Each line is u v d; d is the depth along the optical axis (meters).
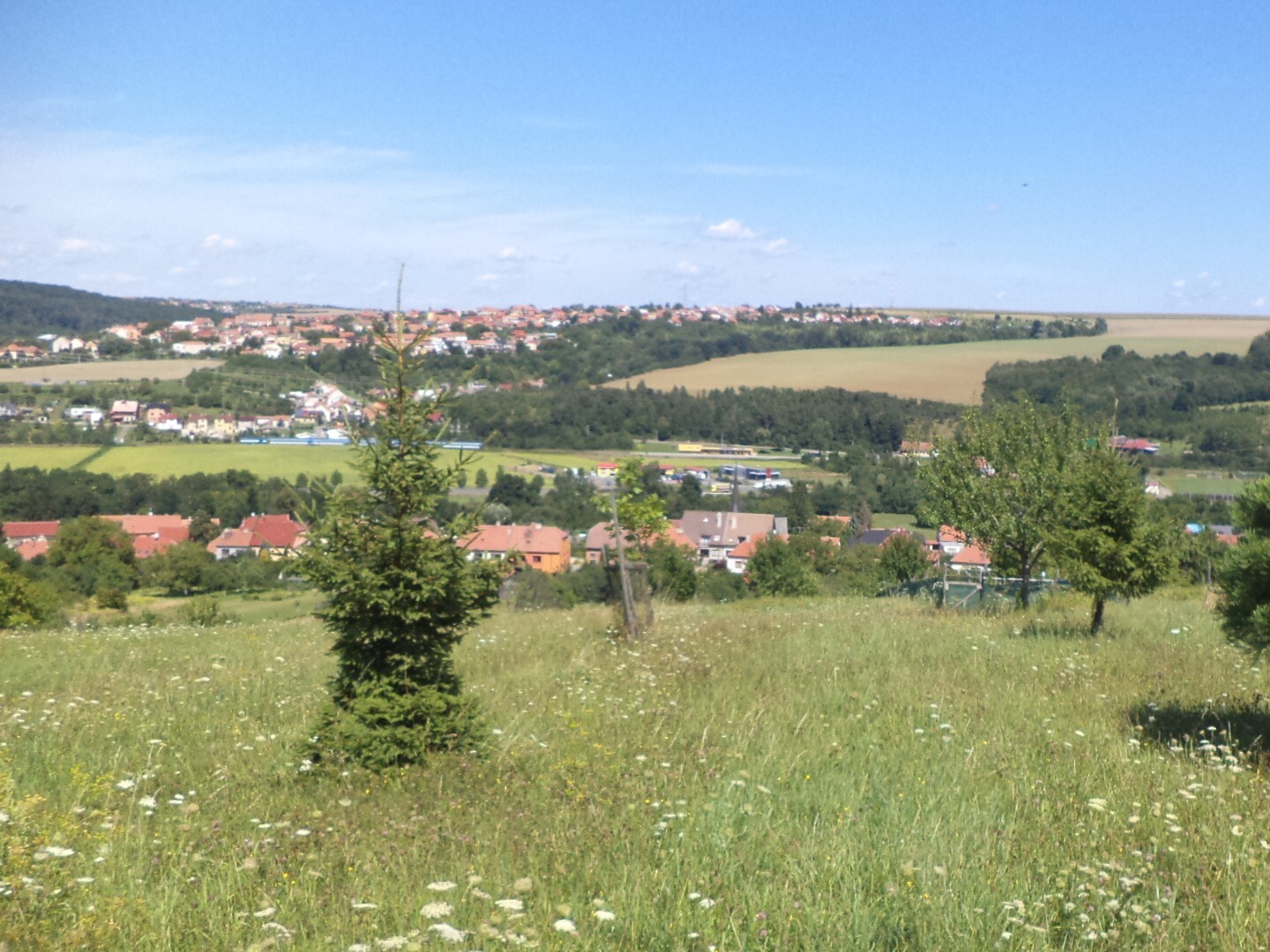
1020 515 21.59
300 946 4.54
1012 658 13.41
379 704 8.06
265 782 7.58
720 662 13.30
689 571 45.56
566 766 7.88
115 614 49.38
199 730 9.59
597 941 4.60
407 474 8.26
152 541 69.06
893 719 9.73
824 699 10.80
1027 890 5.39
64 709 10.12
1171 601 22.78
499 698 10.91
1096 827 6.38
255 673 13.09
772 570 49.94
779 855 5.86
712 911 4.93
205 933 4.70
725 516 70.88
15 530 72.38
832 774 7.73
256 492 80.38
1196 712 10.06
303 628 21.27
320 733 8.12
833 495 77.19
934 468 23.16
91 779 7.39
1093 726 9.44
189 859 5.67
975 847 6.05
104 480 83.31
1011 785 7.44
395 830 6.29
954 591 25.91
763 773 7.73
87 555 63.94
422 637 8.34
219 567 65.00
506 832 6.34
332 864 5.68
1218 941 4.82
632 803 6.83
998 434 22.22
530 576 38.66
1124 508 15.73
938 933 4.80
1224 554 9.49
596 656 14.29
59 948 4.33
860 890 5.30
